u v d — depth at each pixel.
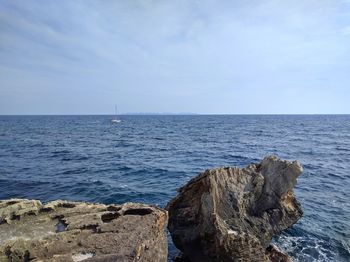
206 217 10.34
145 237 6.82
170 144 48.34
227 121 152.75
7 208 7.97
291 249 12.34
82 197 18.61
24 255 6.00
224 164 29.91
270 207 11.79
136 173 25.44
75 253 6.12
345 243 12.83
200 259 10.78
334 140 54.91
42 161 30.92
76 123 132.12
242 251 9.72
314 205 17.44
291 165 12.02
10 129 82.69
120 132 76.88
